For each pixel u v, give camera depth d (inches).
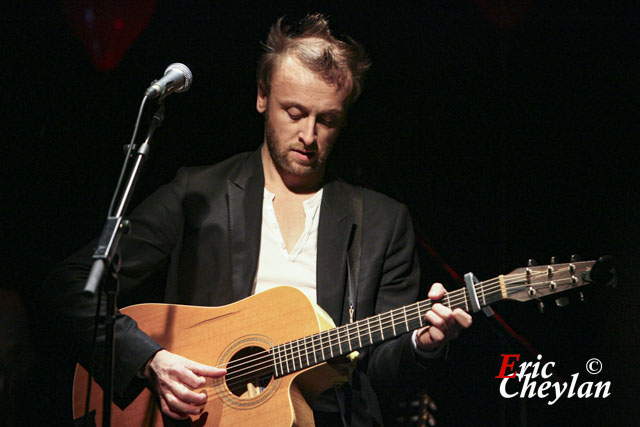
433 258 214.5
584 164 203.3
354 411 125.1
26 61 217.6
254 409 118.5
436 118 219.0
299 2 215.3
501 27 209.8
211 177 138.5
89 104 222.4
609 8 199.8
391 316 114.7
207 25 218.4
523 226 208.5
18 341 183.9
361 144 221.5
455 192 216.8
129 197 106.4
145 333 123.4
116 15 215.0
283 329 122.0
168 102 224.7
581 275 104.1
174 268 134.7
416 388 128.8
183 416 119.7
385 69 219.9
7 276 213.6
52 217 220.7
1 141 218.7
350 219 134.0
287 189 135.9
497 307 197.9
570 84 205.5
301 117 127.5
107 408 100.3
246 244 130.9
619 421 187.2
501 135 214.2
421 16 213.8
